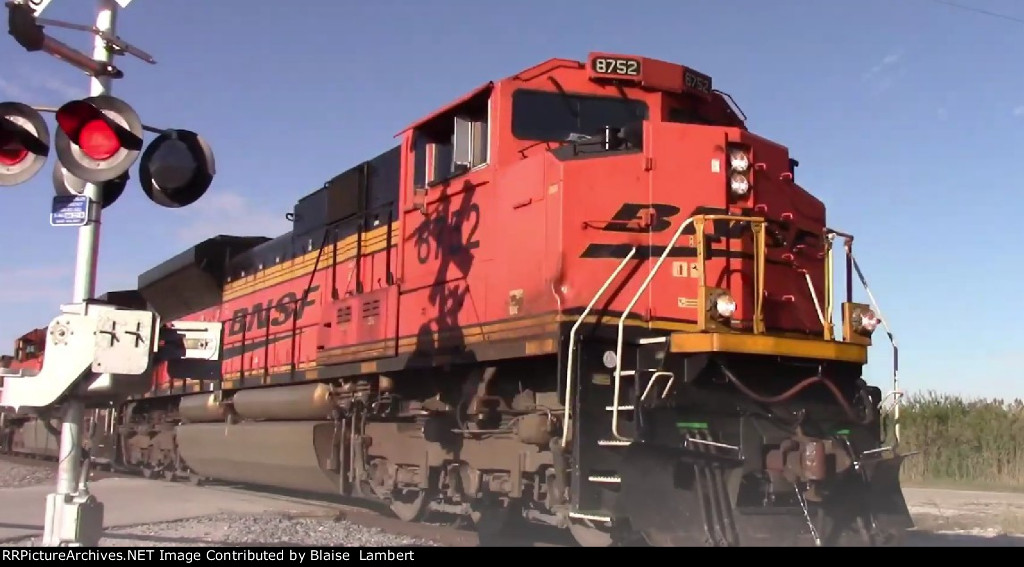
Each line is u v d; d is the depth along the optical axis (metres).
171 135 6.05
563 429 7.68
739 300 8.26
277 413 13.84
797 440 7.58
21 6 5.51
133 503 12.97
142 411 20.66
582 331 7.78
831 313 8.57
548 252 8.18
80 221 5.89
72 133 5.54
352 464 11.66
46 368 5.79
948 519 12.73
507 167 8.97
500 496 9.20
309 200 14.28
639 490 7.18
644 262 8.20
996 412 21.81
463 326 9.38
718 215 8.15
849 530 7.72
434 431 9.66
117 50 6.11
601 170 8.27
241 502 13.23
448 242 9.87
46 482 17.92
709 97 9.80
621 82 9.42
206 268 17.70
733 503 7.41
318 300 13.27
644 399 7.39
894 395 8.52
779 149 9.07
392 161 11.62
